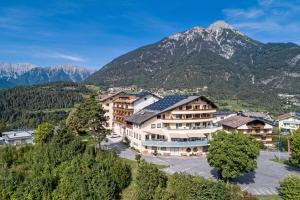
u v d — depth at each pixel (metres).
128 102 122.38
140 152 96.50
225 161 64.69
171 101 106.50
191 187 55.94
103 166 63.66
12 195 57.81
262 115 178.50
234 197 55.59
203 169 78.19
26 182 59.72
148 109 108.56
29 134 121.38
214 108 103.38
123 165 65.69
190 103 100.25
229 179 72.06
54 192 59.06
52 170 65.62
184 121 98.69
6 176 61.06
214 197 53.59
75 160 65.38
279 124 159.50
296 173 78.56
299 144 79.19
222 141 66.31
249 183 69.75
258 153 67.44
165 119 98.12
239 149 64.31
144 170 60.78
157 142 94.94
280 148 111.31
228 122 127.12
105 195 57.50
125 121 111.50
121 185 62.06
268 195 62.00
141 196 56.44
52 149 70.81
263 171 80.25
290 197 55.31
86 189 57.69
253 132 119.38
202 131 99.75
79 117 109.12
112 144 108.94
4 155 70.62
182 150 95.81
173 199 55.50
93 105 83.75
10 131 133.62
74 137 76.94
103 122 89.56
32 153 71.88
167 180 62.50
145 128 96.75
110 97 140.25
